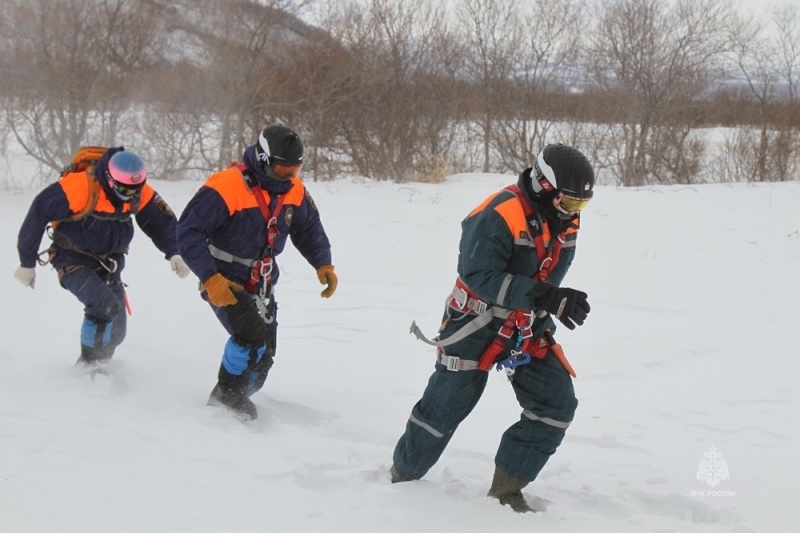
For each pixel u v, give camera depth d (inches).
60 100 724.0
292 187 212.7
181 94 797.2
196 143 824.9
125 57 761.0
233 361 210.8
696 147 1004.6
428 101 915.4
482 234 150.9
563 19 1015.6
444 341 160.1
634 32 1012.5
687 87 1019.9
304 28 875.4
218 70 810.8
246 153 207.0
